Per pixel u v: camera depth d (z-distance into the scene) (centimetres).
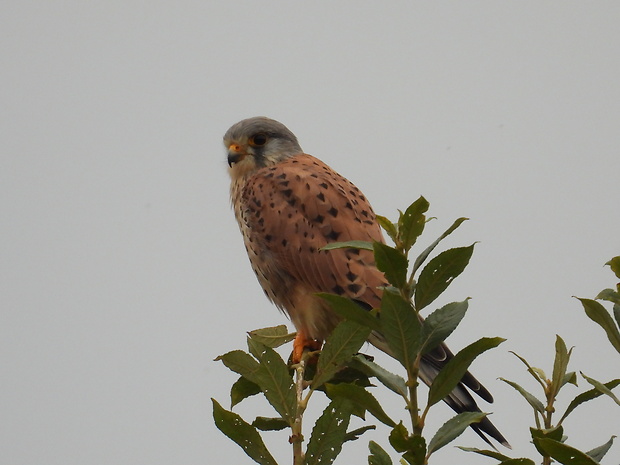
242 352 512
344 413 489
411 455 461
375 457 468
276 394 505
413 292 507
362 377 689
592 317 534
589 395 522
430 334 500
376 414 488
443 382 485
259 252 1166
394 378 504
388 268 500
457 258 489
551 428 501
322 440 491
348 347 518
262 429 598
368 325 504
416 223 529
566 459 441
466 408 861
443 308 507
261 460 502
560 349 549
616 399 495
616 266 553
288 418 502
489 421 766
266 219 1164
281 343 838
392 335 486
